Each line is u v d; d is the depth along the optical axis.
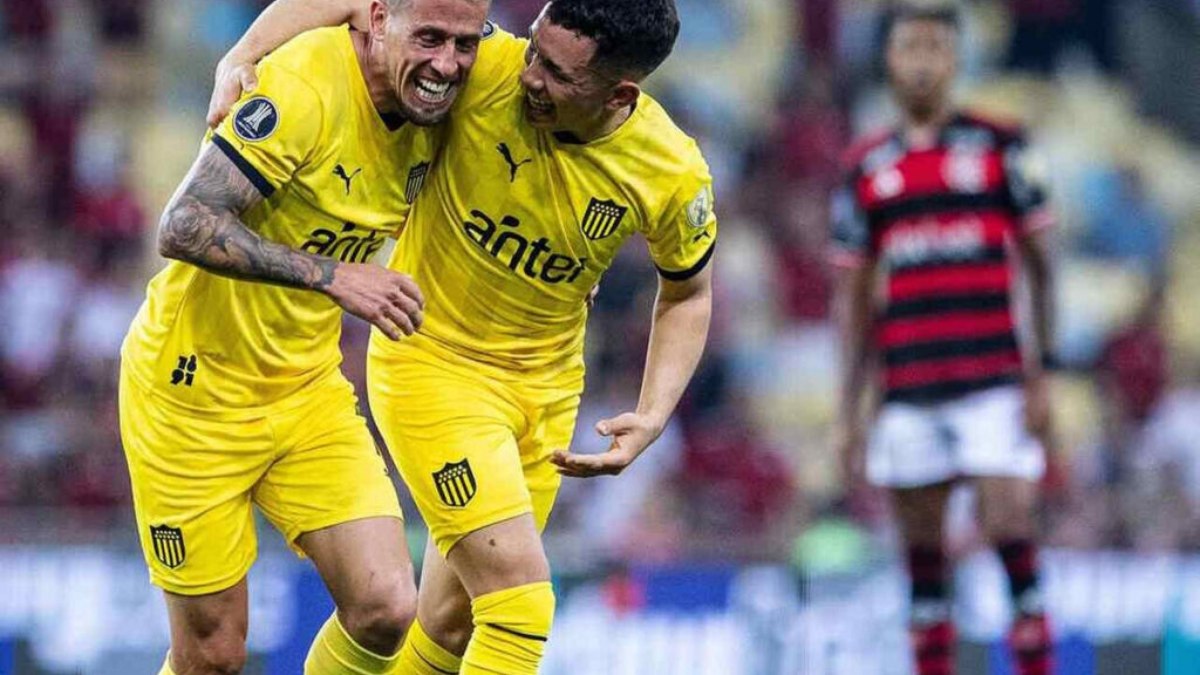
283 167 19.05
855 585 34.88
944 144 29.34
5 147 53.78
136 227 52.22
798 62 62.19
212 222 18.66
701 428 47.81
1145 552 35.41
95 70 57.62
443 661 22.39
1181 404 52.12
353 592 20.56
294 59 19.22
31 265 49.00
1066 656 34.78
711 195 20.98
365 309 18.84
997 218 29.20
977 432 28.92
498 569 20.56
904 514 29.66
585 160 20.16
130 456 20.94
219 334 20.17
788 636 34.75
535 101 19.47
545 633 20.64
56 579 34.38
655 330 21.66
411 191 20.23
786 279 55.78
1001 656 34.22
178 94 59.88
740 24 66.38
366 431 21.19
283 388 20.61
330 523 20.69
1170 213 63.62
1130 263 61.66
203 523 20.69
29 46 56.31
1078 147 64.44
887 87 61.81
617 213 20.45
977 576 34.44
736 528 45.19
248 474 20.72
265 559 33.84
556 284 20.94
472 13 18.72
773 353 54.47
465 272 20.77
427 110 19.03
